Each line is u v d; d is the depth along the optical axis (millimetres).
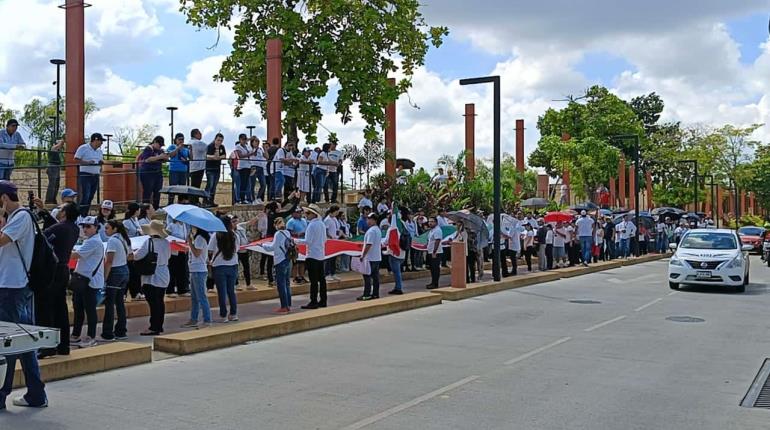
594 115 64125
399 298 16266
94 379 9039
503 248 22984
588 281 23750
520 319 14820
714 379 9430
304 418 7340
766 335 13039
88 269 10641
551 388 8773
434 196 26422
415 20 28375
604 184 59562
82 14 17641
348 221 23953
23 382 8609
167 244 12023
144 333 11945
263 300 16672
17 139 16641
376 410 7664
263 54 25812
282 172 21406
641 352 11258
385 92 27031
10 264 7613
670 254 39500
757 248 45656
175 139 18422
